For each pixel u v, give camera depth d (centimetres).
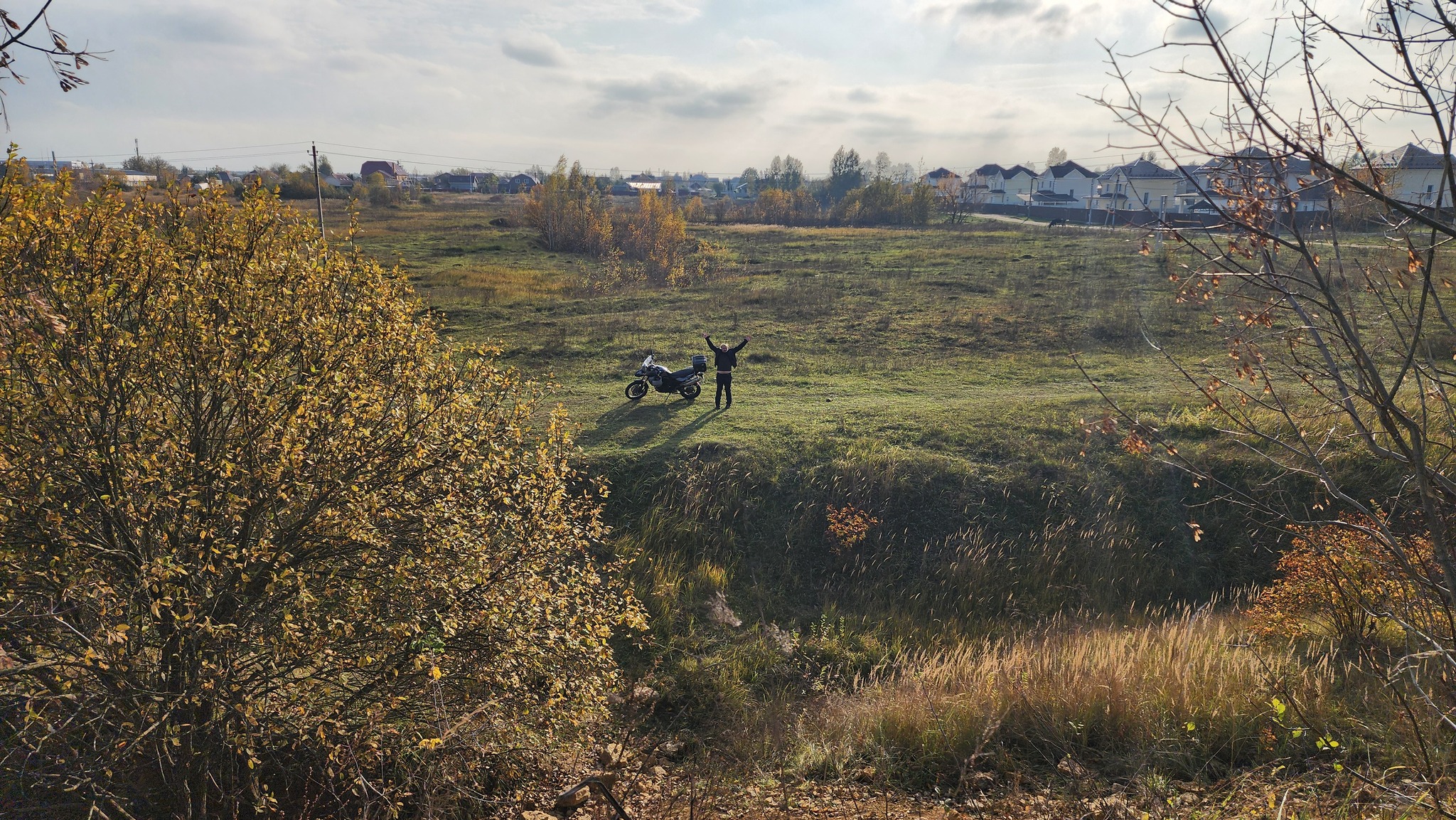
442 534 685
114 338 593
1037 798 707
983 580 1247
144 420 611
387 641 674
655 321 2756
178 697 576
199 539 634
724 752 870
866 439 1535
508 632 697
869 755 822
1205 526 1304
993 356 2264
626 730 914
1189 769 711
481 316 2886
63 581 568
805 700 1025
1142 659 898
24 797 582
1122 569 1254
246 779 675
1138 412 1606
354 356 689
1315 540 478
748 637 1141
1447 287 315
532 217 6444
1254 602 1162
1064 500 1369
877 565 1284
